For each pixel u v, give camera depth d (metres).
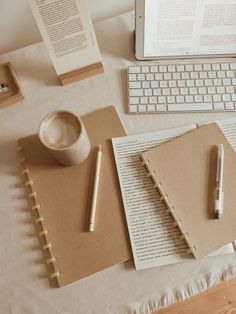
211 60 0.66
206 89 0.63
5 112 0.65
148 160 0.57
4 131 0.63
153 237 0.52
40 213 0.55
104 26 0.73
